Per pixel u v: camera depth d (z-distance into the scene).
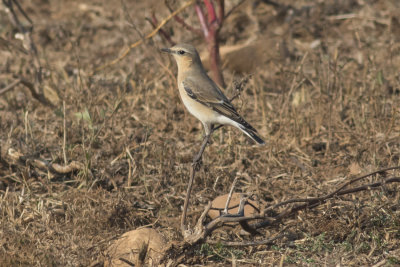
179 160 12.30
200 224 8.74
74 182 11.66
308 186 11.52
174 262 8.66
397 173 11.20
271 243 9.48
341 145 13.10
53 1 22.20
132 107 14.38
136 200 11.07
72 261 8.78
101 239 9.51
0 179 11.43
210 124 11.41
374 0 21.27
